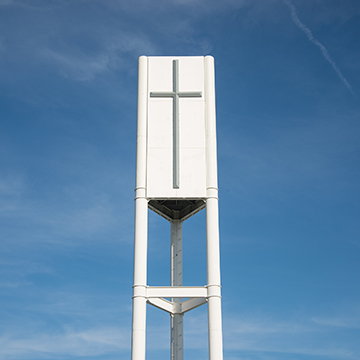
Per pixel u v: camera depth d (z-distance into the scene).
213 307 40.16
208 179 43.12
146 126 44.31
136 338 39.25
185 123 44.38
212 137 44.16
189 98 45.03
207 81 45.56
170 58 46.16
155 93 44.97
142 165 43.41
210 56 46.28
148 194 42.72
